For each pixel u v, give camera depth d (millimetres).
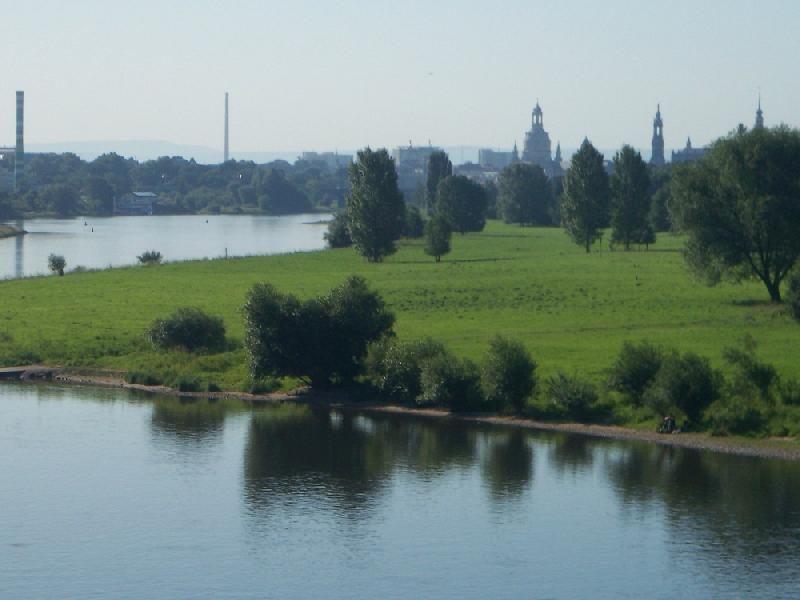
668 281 164375
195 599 59219
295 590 60344
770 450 80250
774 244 135375
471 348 107938
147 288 160125
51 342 117750
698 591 59906
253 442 85938
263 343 100062
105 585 60812
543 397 92688
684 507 71188
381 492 74750
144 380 105625
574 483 75875
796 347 103938
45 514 70625
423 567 63062
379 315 102000
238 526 68938
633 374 88812
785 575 61719
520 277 174250
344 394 99750
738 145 136625
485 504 72438
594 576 61750
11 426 90250
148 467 79812
